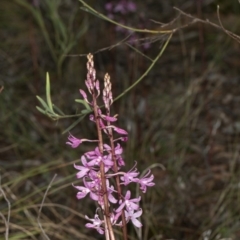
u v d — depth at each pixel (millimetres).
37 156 5559
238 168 5379
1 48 7426
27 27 7574
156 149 5535
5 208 4496
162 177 5184
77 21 7309
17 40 7477
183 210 4852
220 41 7348
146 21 7465
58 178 5164
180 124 5574
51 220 4707
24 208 4176
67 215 4770
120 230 4203
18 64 7184
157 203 4910
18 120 5945
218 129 5996
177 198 4980
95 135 5809
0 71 7086
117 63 7016
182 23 7762
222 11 7949
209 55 7234
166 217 4766
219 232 4410
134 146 5371
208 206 4910
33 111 6309
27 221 4387
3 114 5984
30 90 6711
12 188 4906
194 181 5238
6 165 5395
